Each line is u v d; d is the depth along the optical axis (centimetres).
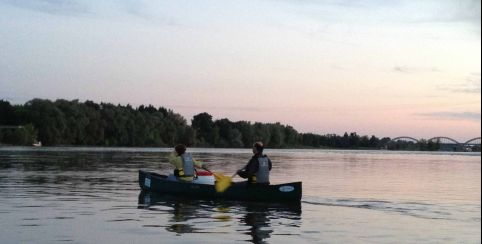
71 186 1825
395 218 1174
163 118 11456
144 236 912
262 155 1495
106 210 1235
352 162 4962
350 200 1536
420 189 1973
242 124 13625
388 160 5997
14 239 864
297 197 1460
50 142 9250
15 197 1470
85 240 868
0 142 8656
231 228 1011
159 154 5978
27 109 9394
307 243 876
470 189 1997
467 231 1009
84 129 9719
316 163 4484
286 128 15625
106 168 2981
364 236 947
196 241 876
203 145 12912
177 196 1560
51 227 984
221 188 1495
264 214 1211
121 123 10319
